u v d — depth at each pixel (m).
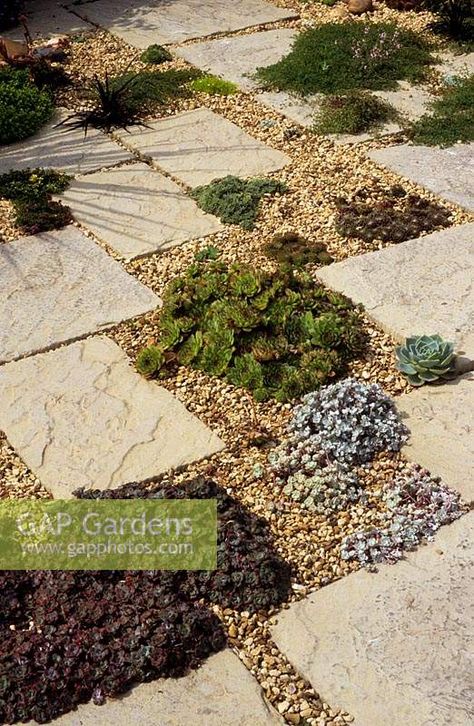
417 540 4.25
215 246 6.34
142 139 7.62
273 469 4.64
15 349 5.41
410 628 3.86
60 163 7.29
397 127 7.67
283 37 9.37
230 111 8.02
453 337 5.39
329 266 6.03
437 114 7.80
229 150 7.43
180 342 5.39
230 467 4.68
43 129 7.81
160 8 10.20
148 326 5.61
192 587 3.98
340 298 5.62
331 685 3.67
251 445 4.82
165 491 4.33
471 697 3.59
